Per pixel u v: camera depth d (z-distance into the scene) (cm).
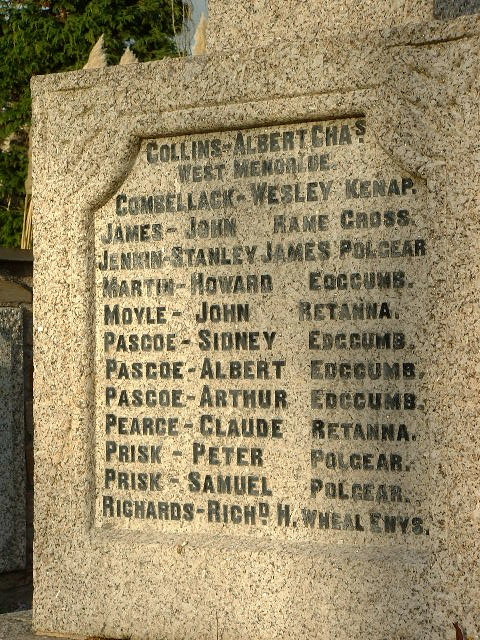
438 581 370
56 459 438
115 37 1520
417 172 376
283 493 401
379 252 387
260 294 407
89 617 428
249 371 408
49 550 437
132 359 430
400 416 383
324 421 395
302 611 390
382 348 386
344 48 388
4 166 1514
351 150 393
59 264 439
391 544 384
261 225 407
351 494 390
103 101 431
